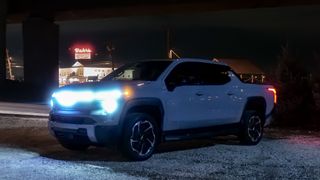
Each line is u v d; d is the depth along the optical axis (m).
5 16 57.34
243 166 9.76
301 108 18.59
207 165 9.81
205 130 11.59
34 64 58.34
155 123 10.39
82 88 10.16
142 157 10.16
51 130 10.66
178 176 8.74
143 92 10.18
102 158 10.45
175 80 11.01
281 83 19.16
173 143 13.04
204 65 11.77
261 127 13.23
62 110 10.36
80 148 11.27
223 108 11.95
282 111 18.25
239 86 12.51
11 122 18.19
